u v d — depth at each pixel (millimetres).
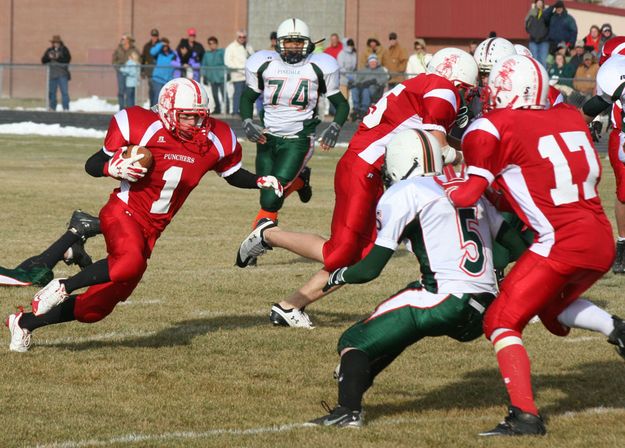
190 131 14141
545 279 11375
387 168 12234
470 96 16641
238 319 17125
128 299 18359
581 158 11469
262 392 13117
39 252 22219
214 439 11109
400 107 16500
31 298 17859
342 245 16312
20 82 62062
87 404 12398
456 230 11539
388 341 11500
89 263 18109
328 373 14055
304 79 22047
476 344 15789
